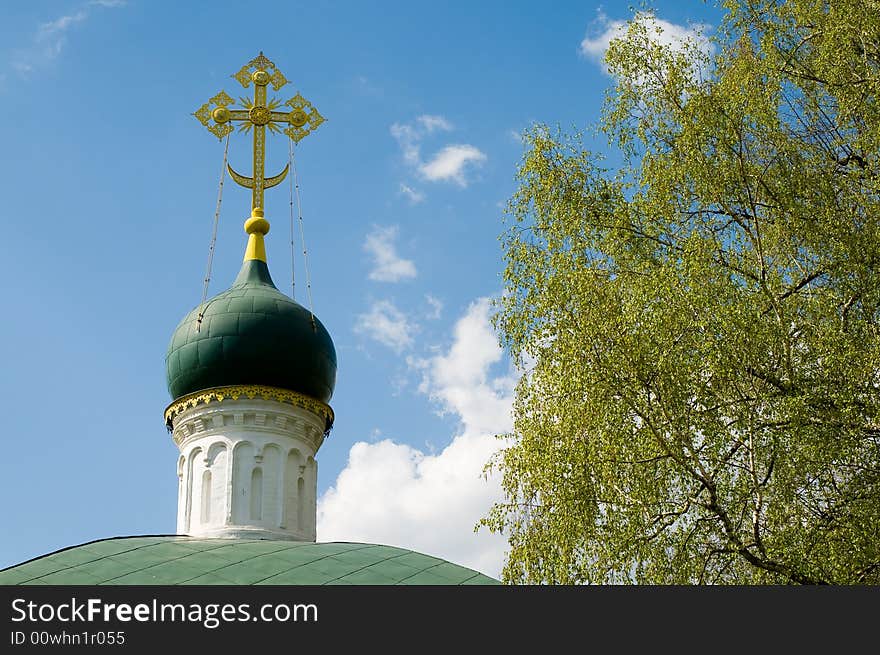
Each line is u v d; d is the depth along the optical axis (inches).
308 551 991.0
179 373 1196.5
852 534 789.2
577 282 861.2
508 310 896.9
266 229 1300.4
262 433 1175.6
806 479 807.1
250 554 978.1
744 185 920.3
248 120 1355.8
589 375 824.9
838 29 932.6
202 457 1171.3
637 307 840.3
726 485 800.9
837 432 795.4
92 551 978.1
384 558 983.6
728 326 812.6
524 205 966.4
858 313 880.9
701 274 851.4
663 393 812.0
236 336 1182.3
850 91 927.7
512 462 845.2
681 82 967.0
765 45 970.7
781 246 916.0
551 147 975.6
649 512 808.3
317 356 1205.7
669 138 963.3
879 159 912.3
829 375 817.5
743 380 817.5
